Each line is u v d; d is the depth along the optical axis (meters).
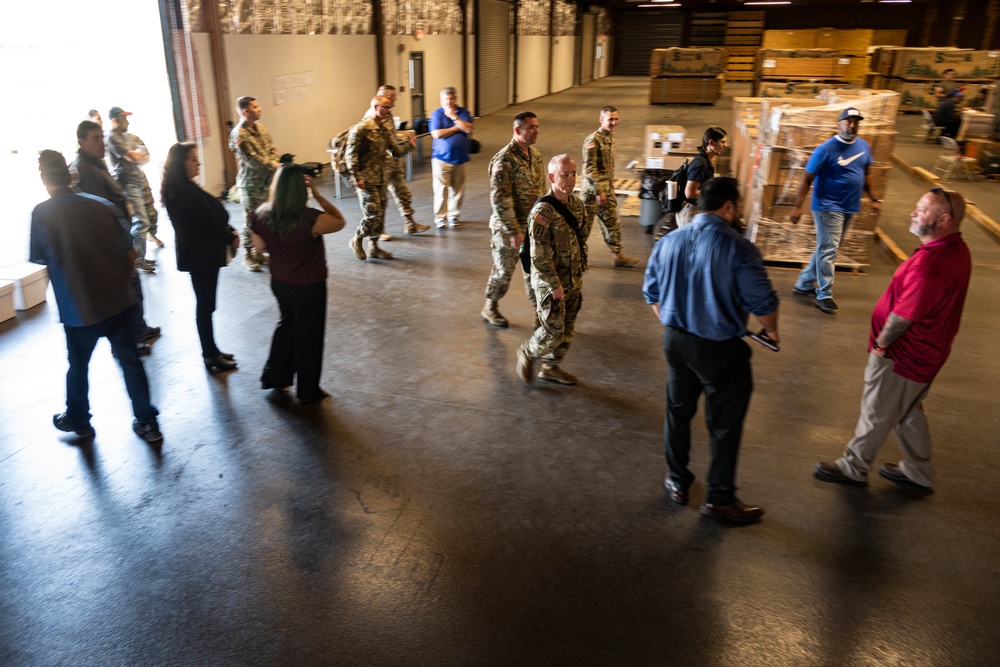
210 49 10.08
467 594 2.98
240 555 3.21
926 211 3.12
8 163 8.66
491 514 3.50
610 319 6.09
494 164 5.18
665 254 3.18
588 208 5.52
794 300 6.50
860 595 2.97
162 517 3.47
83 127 4.88
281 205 3.99
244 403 4.59
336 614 2.87
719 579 3.06
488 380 4.93
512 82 24.89
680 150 8.74
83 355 3.96
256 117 7.18
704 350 3.12
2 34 8.23
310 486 3.72
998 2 29.34
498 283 5.65
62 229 3.62
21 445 4.09
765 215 7.28
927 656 2.67
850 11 33.62
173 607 2.91
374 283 6.97
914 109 21.39
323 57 13.04
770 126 7.22
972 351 5.41
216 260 4.71
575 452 4.05
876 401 3.48
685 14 38.56
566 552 3.24
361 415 4.45
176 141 9.73
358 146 7.12
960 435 4.21
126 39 9.24
